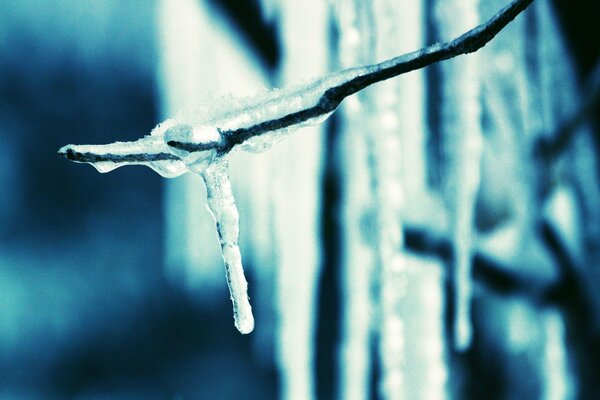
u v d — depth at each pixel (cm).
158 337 425
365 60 132
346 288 160
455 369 169
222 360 382
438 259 158
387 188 145
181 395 406
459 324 153
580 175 162
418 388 160
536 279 164
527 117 164
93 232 490
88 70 500
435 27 145
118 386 444
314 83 67
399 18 144
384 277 148
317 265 162
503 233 167
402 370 161
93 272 476
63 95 503
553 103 162
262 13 169
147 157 69
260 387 349
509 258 165
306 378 163
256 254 218
